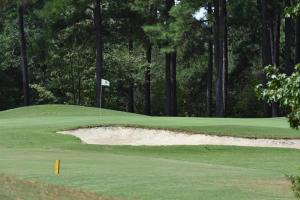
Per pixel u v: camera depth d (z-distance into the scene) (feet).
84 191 61.57
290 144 130.93
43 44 283.18
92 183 66.49
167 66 277.23
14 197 57.06
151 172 77.10
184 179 71.72
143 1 250.78
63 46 294.66
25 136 136.36
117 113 220.64
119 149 124.88
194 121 171.32
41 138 134.51
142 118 183.11
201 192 62.64
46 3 249.55
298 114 33.81
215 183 69.67
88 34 279.28
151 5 261.03
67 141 133.59
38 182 65.77
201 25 252.21
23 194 58.75
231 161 111.45
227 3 251.80
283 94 34.40
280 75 35.09
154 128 146.41
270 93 35.14
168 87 278.46
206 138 136.36
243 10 250.37
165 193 61.52
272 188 67.87
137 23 267.59
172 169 82.17
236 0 247.70
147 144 137.69
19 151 110.32
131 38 275.80
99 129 150.20
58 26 272.51
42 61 296.92
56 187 63.26
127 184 66.44
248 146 128.67
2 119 194.18
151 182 68.23
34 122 172.65
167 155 120.06
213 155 120.37
